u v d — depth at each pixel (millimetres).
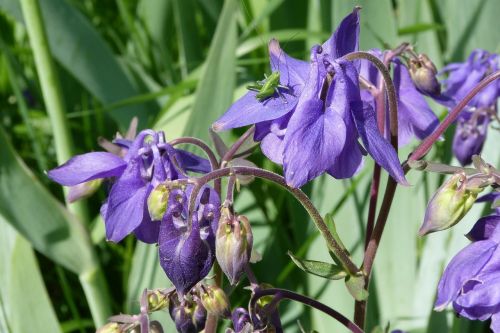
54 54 528
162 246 342
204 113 456
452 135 495
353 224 479
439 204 349
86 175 362
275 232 488
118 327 369
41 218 442
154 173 355
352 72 338
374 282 475
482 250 348
